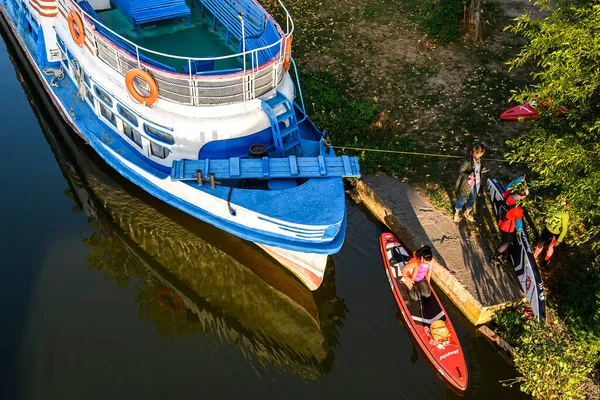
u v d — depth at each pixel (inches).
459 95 601.3
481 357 391.5
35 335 388.2
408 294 414.3
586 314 389.1
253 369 382.0
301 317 424.5
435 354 375.6
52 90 538.0
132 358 379.9
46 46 546.9
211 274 455.8
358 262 455.2
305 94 593.0
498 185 477.7
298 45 682.2
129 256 460.1
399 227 463.5
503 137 546.0
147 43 490.0
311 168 402.9
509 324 394.0
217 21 527.2
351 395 365.4
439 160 521.7
